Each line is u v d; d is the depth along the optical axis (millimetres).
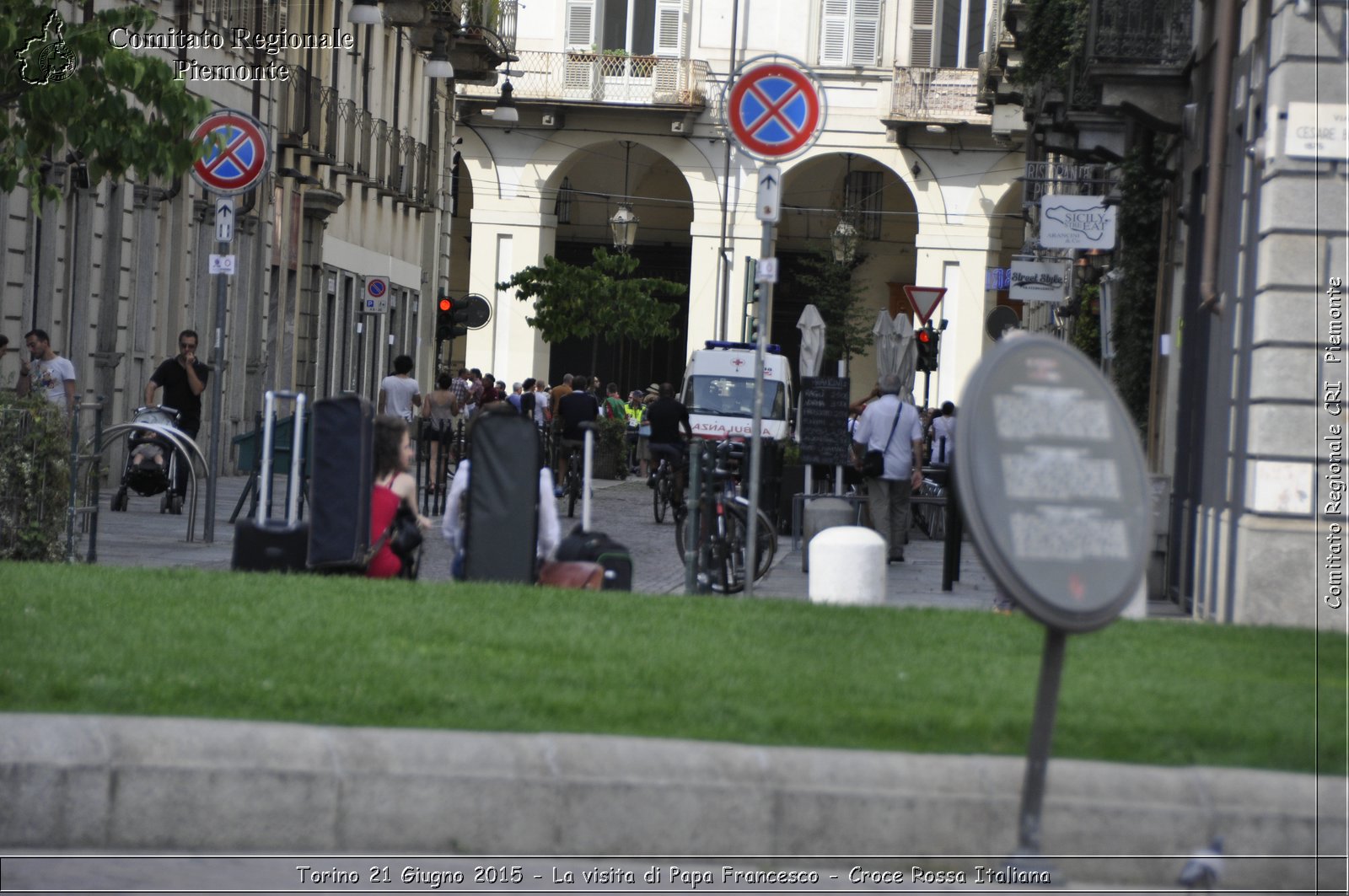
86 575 30844
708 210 169125
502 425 33156
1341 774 20062
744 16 168750
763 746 20312
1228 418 41688
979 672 25000
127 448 61312
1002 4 122875
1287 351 37969
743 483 76500
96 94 41156
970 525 18391
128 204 73188
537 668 24203
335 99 105000
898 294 176750
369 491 33156
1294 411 37969
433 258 140625
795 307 179250
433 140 137000
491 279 171000
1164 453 57344
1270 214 38156
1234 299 42094
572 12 169375
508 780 19547
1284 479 38031
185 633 25500
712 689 23312
